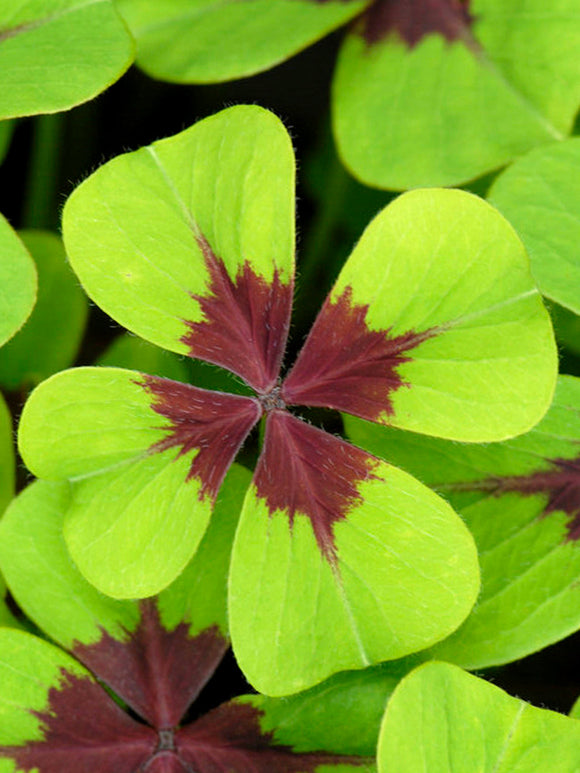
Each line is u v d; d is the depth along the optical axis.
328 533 0.26
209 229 0.26
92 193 0.26
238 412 0.27
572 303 0.28
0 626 0.28
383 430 0.29
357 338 0.27
